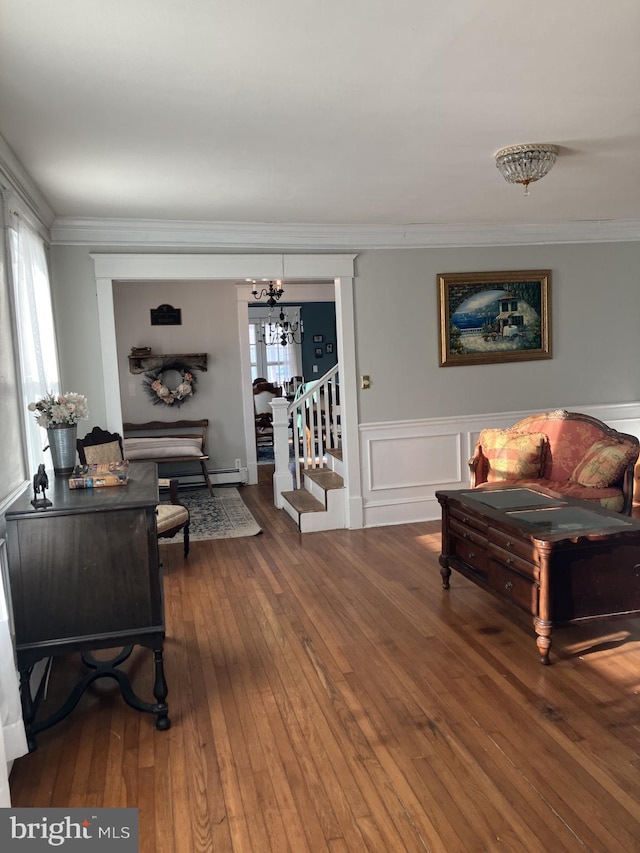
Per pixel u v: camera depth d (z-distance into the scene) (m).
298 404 6.20
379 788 2.04
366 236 4.98
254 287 7.30
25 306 3.23
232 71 2.19
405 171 3.49
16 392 2.84
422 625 3.29
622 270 5.60
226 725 2.45
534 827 1.84
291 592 3.85
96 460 3.90
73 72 2.14
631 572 2.88
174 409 7.24
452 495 3.67
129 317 7.10
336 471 5.78
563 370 5.56
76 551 2.31
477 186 3.90
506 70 2.27
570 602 2.81
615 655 2.88
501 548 3.12
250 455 7.39
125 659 2.95
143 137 2.77
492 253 5.31
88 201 3.81
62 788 2.09
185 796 2.04
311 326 11.62
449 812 1.92
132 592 2.36
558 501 3.47
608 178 3.82
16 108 2.40
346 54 2.10
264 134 2.80
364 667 2.87
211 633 3.30
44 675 2.84
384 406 5.20
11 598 2.38
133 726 2.47
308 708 2.54
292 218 4.54
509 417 5.47
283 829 1.87
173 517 4.44
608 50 2.13
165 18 1.83
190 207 4.07
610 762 2.12
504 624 3.27
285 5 1.79
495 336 5.35
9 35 1.89
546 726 2.35
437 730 2.35
